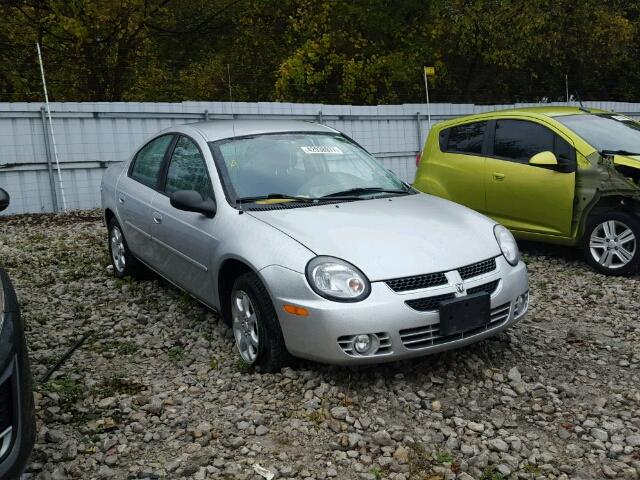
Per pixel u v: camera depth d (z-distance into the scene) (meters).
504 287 4.22
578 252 7.81
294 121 5.78
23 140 11.62
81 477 3.26
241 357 4.46
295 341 3.96
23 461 2.86
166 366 4.60
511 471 3.25
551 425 3.70
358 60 21.03
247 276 4.25
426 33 21.31
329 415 3.79
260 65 22.48
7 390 2.89
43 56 19.20
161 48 22.84
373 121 14.98
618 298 5.98
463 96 22.58
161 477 3.24
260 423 3.70
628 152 6.92
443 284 3.97
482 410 3.86
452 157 8.13
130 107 12.40
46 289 6.54
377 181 5.24
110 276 6.90
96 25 18.70
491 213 7.70
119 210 6.22
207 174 4.91
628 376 4.33
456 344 4.02
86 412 3.91
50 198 11.97
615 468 3.29
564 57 21.38
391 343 3.83
